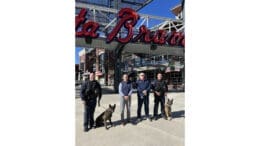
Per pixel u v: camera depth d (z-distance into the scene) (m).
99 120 4.59
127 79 4.94
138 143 3.58
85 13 10.09
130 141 3.70
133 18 10.58
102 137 3.89
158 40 11.41
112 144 3.57
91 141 3.65
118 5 14.20
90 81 4.36
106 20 13.98
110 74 21.80
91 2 13.56
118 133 4.16
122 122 4.75
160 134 4.09
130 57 18.81
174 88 14.99
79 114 5.70
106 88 18.92
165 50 12.38
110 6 14.16
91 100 4.33
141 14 12.02
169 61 16.14
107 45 11.99
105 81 22.38
